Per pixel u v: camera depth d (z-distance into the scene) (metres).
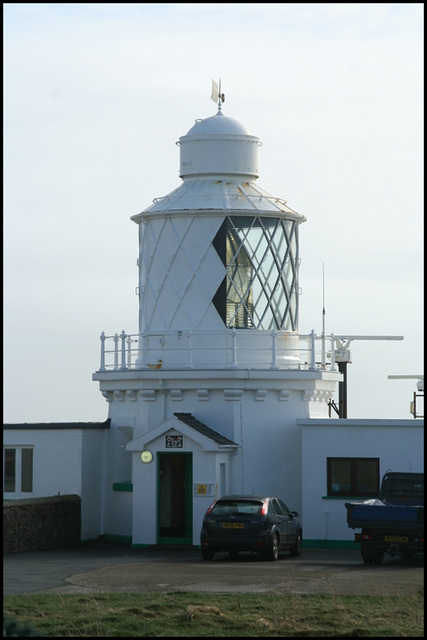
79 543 79.38
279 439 79.00
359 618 44.62
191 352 79.81
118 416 82.19
